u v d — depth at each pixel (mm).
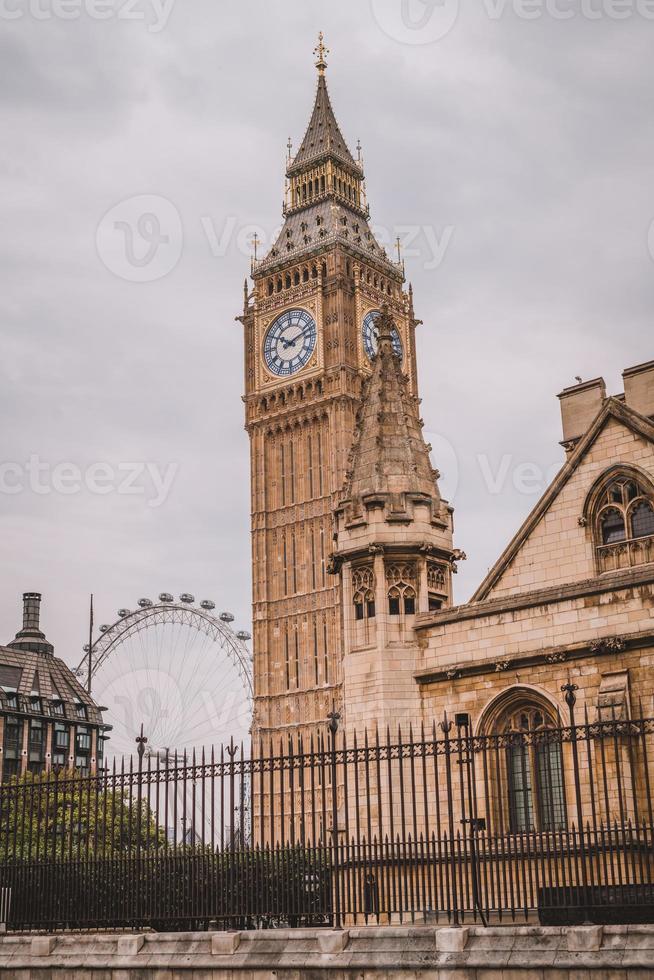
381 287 158000
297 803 102125
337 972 26656
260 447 152625
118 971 29297
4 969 30953
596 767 35844
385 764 40156
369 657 41562
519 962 24797
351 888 28172
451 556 43281
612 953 24031
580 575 44812
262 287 157875
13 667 159250
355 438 44688
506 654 39031
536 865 26797
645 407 49000
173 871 30469
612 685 36188
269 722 142625
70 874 32406
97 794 32500
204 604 160750
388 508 42406
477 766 38938
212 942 28531
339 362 146625
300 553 146500
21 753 153000
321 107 168375
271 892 28812
